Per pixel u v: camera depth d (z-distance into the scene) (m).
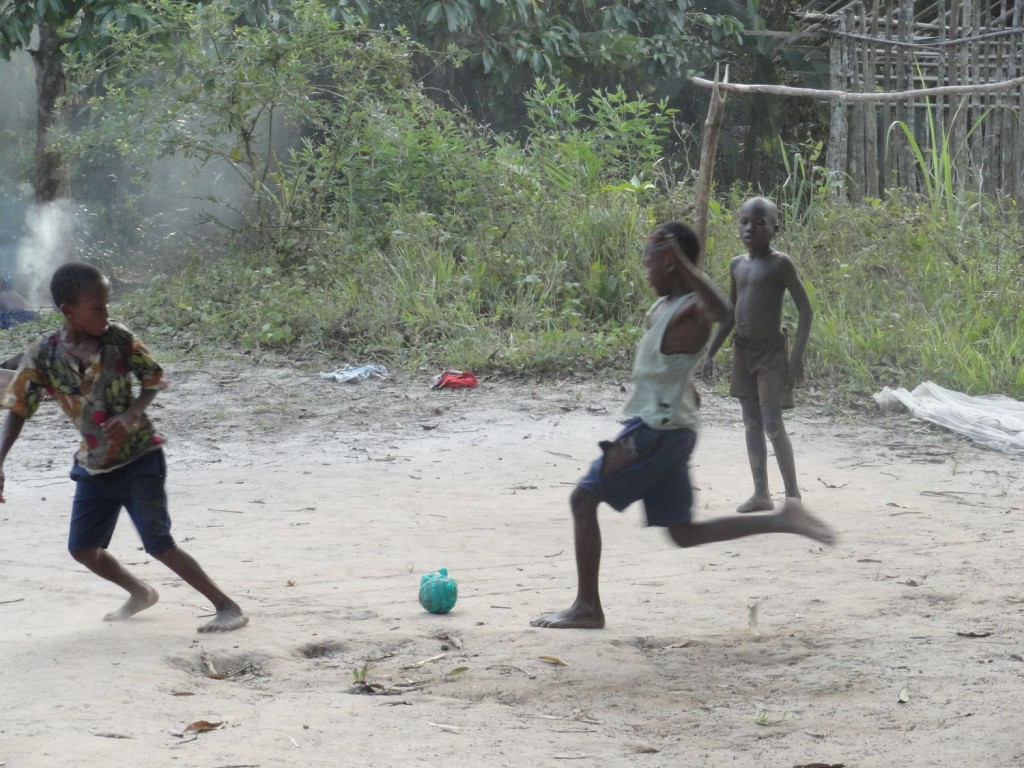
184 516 16.11
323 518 16.05
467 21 39.91
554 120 37.97
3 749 7.95
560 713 9.13
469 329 28.75
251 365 28.11
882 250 29.67
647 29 48.00
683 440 10.61
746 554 14.30
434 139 35.91
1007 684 9.59
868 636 10.98
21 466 19.19
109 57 37.78
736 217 32.78
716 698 9.51
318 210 35.34
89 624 11.31
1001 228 30.84
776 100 49.34
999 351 25.62
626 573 13.45
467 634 11.09
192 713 8.83
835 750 8.28
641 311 29.84
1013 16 36.06
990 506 16.78
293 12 37.19
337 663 10.33
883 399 23.81
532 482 18.42
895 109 36.72
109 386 10.76
